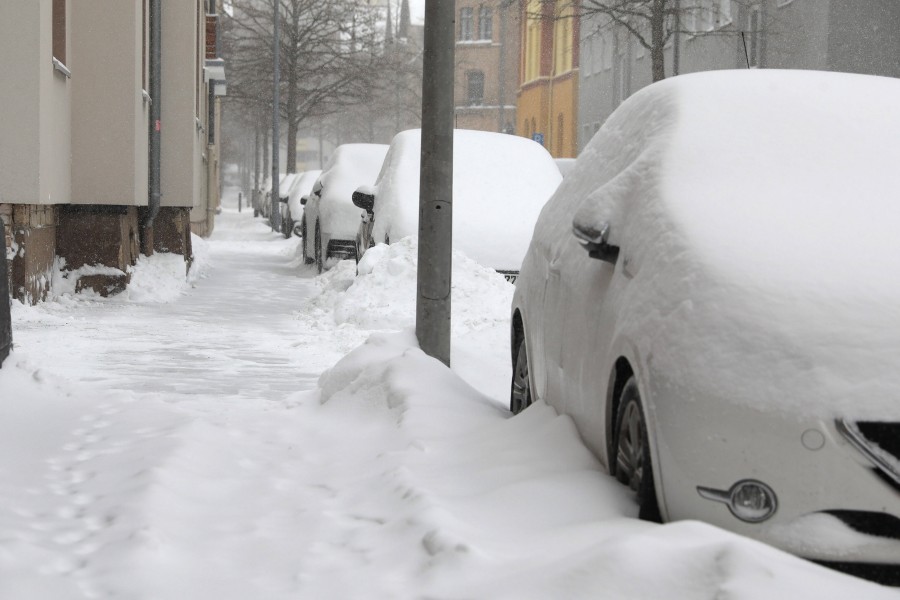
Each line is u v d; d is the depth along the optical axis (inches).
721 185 192.2
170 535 183.6
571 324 217.3
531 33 2908.5
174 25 788.0
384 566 168.6
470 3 3447.3
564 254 230.8
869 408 154.6
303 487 219.0
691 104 212.2
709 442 158.9
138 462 226.7
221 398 327.3
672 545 147.8
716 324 164.6
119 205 645.3
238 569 170.4
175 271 737.6
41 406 287.1
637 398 178.9
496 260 528.7
